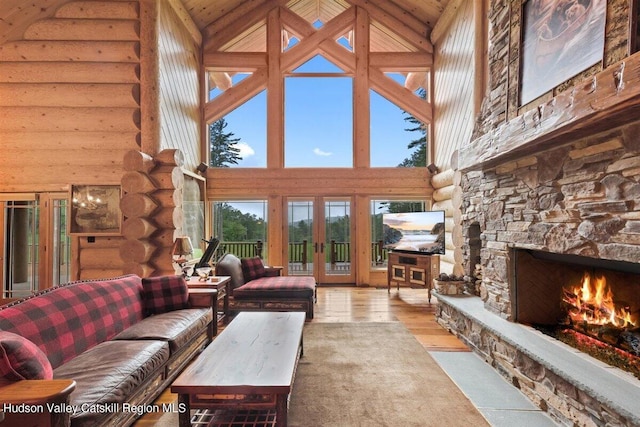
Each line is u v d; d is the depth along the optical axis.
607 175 1.93
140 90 4.75
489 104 3.41
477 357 3.11
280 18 6.81
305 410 2.23
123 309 2.92
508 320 2.97
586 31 2.05
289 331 2.65
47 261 4.99
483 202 3.48
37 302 2.23
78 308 2.47
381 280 6.74
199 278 4.20
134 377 1.99
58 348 2.17
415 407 2.27
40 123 4.86
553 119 2.02
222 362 2.04
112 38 4.71
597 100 1.69
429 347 3.36
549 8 2.41
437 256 5.39
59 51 4.70
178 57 5.62
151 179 4.57
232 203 6.80
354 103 6.82
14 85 4.79
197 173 6.50
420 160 6.93
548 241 2.44
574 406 1.95
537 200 2.56
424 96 7.14
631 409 1.56
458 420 2.13
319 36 6.81
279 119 6.76
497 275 3.17
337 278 6.79
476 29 4.58
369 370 2.83
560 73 2.28
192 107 6.26
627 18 1.75
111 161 4.87
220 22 6.63
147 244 4.45
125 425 1.92
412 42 6.80
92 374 1.90
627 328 2.37
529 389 2.38
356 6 6.82
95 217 4.71
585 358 2.15
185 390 1.76
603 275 2.59
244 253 6.79
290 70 6.88
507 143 2.56
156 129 4.78
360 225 6.73
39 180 4.94
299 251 6.79
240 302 4.52
